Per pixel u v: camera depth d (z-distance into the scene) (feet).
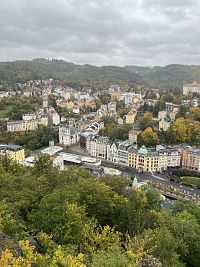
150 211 371.76
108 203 339.77
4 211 232.12
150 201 474.49
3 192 309.42
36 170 445.78
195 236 290.56
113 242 246.27
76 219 249.14
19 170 453.17
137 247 230.48
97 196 333.62
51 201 271.49
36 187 338.34
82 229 246.47
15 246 176.96
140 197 397.39
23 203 290.56
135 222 334.44
